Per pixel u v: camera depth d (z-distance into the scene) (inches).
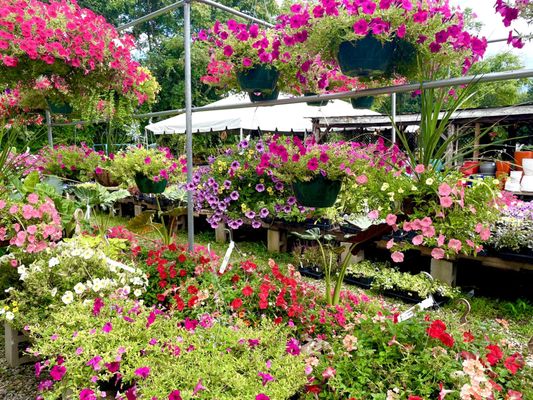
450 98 62.6
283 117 249.6
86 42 88.2
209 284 80.7
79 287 73.9
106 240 102.0
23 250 83.8
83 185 135.9
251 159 96.3
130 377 50.9
